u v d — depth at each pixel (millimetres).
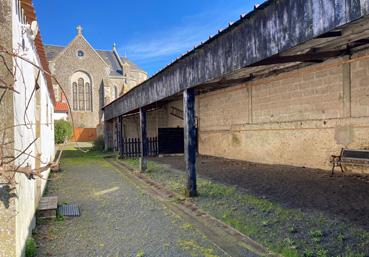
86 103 45719
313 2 3664
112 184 9812
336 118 9570
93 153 21938
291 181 8711
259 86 13281
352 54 8891
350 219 5207
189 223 5586
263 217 5660
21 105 3717
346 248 4109
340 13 3287
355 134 8953
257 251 4246
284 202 6531
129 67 51531
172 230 5223
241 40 5246
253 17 4891
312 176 9227
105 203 7219
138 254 4266
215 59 6168
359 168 9023
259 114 13352
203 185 8844
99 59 46500
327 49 7336
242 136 14656
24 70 4098
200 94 18594
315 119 10391
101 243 4688
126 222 5719
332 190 7324
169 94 8836
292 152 11500
